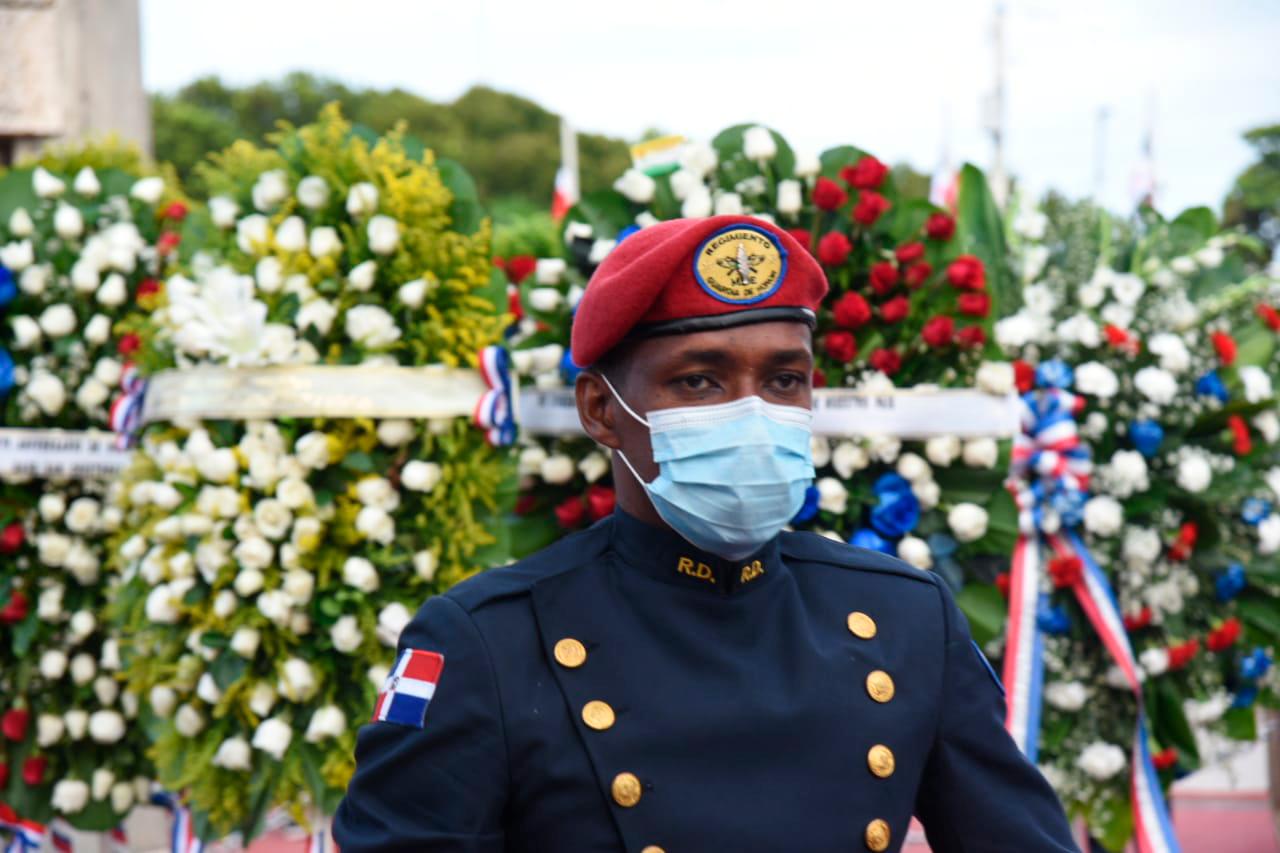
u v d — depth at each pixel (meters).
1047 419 4.14
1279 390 4.48
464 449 3.68
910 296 4.03
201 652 3.58
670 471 1.94
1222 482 4.25
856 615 2.04
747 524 1.92
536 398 4.09
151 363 3.82
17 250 4.47
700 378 1.95
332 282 3.64
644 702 1.89
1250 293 4.55
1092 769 4.09
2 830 4.63
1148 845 4.04
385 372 3.58
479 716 1.84
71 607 4.51
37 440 4.45
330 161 3.73
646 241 2.01
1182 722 4.25
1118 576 4.24
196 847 3.81
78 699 4.49
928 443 3.94
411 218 3.70
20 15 6.46
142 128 6.92
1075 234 4.46
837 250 3.89
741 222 1.94
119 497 3.91
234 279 3.63
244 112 24.05
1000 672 4.19
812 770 1.88
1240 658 4.41
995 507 4.02
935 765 2.01
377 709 1.93
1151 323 4.30
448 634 1.91
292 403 3.54
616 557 2.05
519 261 4.39
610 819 1.83
